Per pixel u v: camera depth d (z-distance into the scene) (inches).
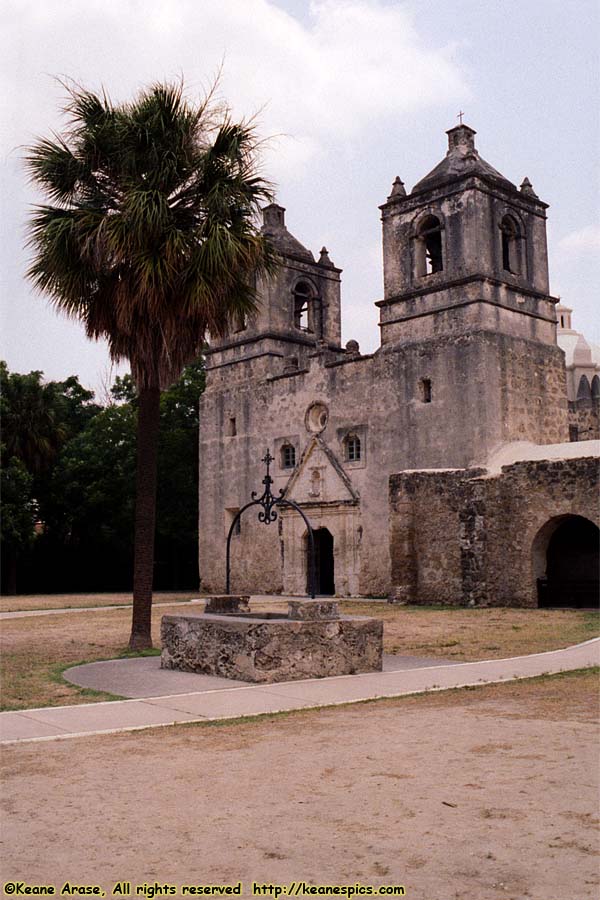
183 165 674.8
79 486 1839.3
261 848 205.2
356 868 192.7
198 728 344.5
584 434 1732.3
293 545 1422.2
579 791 245.8
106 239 649.0
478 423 1184.2
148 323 671.1
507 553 1061.1
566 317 2245.3
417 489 1147.9
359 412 1347.2
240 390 1565.0
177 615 532.4
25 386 1812.3
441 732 325.7
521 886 182.9
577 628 759.7
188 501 1829.5
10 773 275.1
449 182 1259.2
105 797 247.3
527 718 349.4
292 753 297.3
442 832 214.1
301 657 477.1
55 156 676.7
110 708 392.2
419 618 900.0
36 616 1017.5
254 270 708.7
